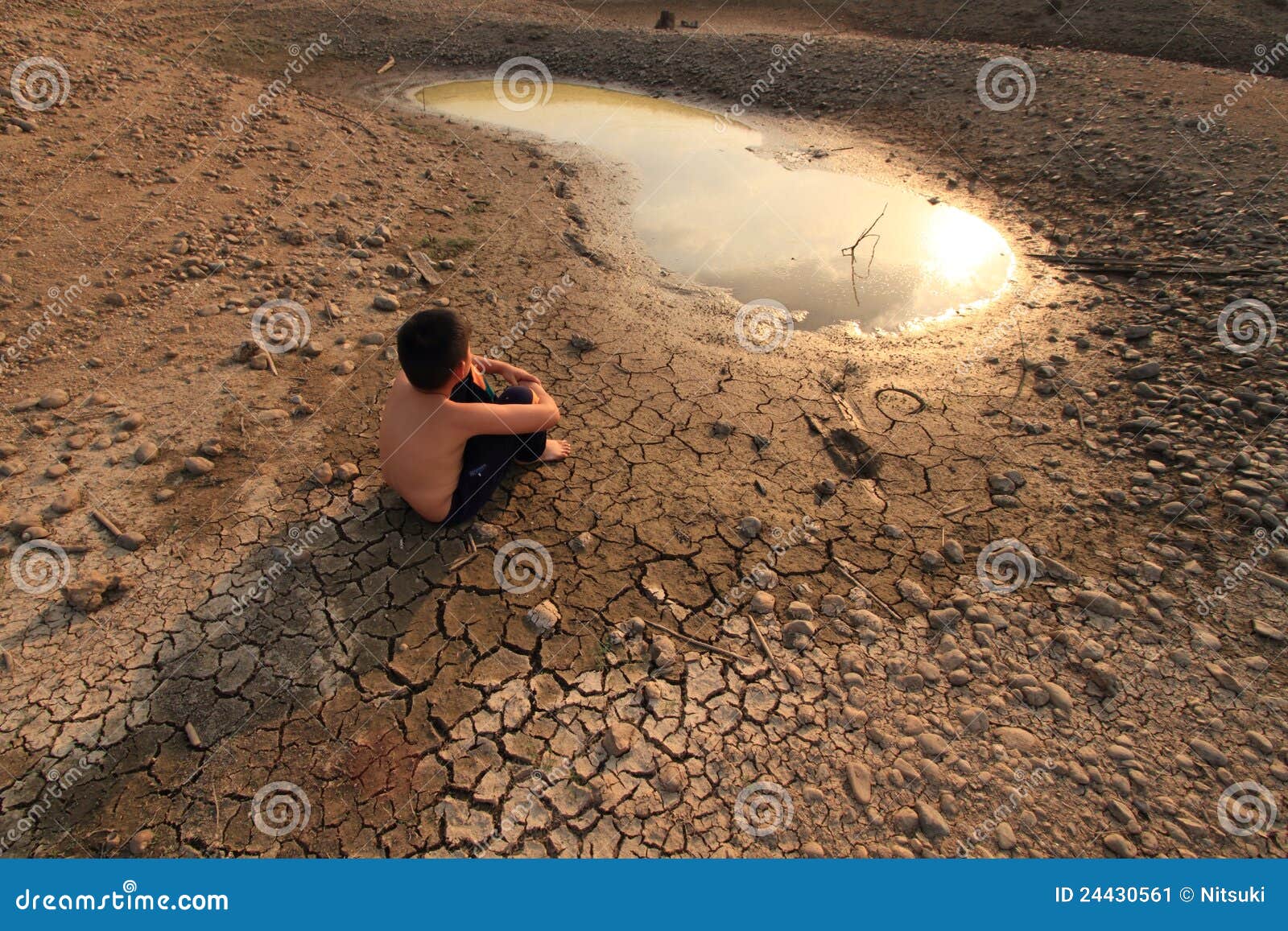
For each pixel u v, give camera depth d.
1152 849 2.46
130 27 11.31
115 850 2.41
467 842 2.47
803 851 2.47
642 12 14.77
